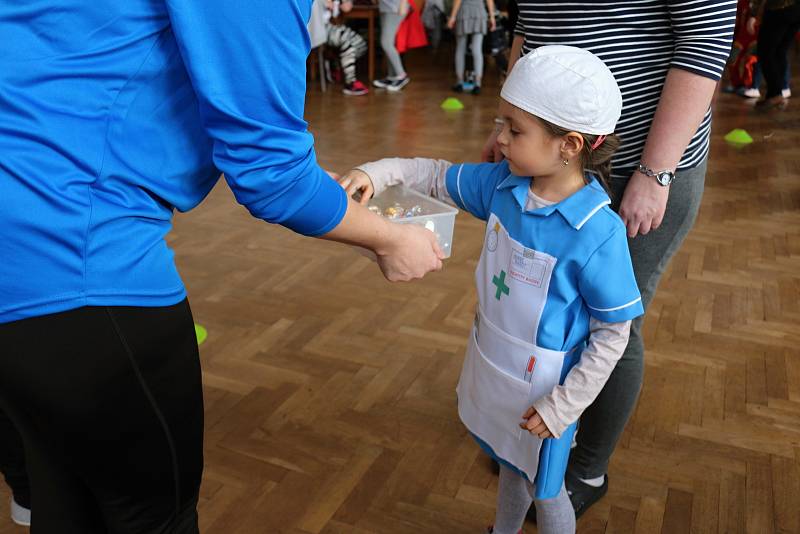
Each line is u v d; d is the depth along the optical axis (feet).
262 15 2.88
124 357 3.17
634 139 5.33
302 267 11.09
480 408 5.24
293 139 3.22
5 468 5.65
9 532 6.03
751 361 8.94
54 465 3.61
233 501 6.49
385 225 3.96
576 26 5.13
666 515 6.50
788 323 9.87
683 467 7.09
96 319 3.05
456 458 7.15
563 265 4.57
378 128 19.76
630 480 6.91
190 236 12.10
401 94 24.66
